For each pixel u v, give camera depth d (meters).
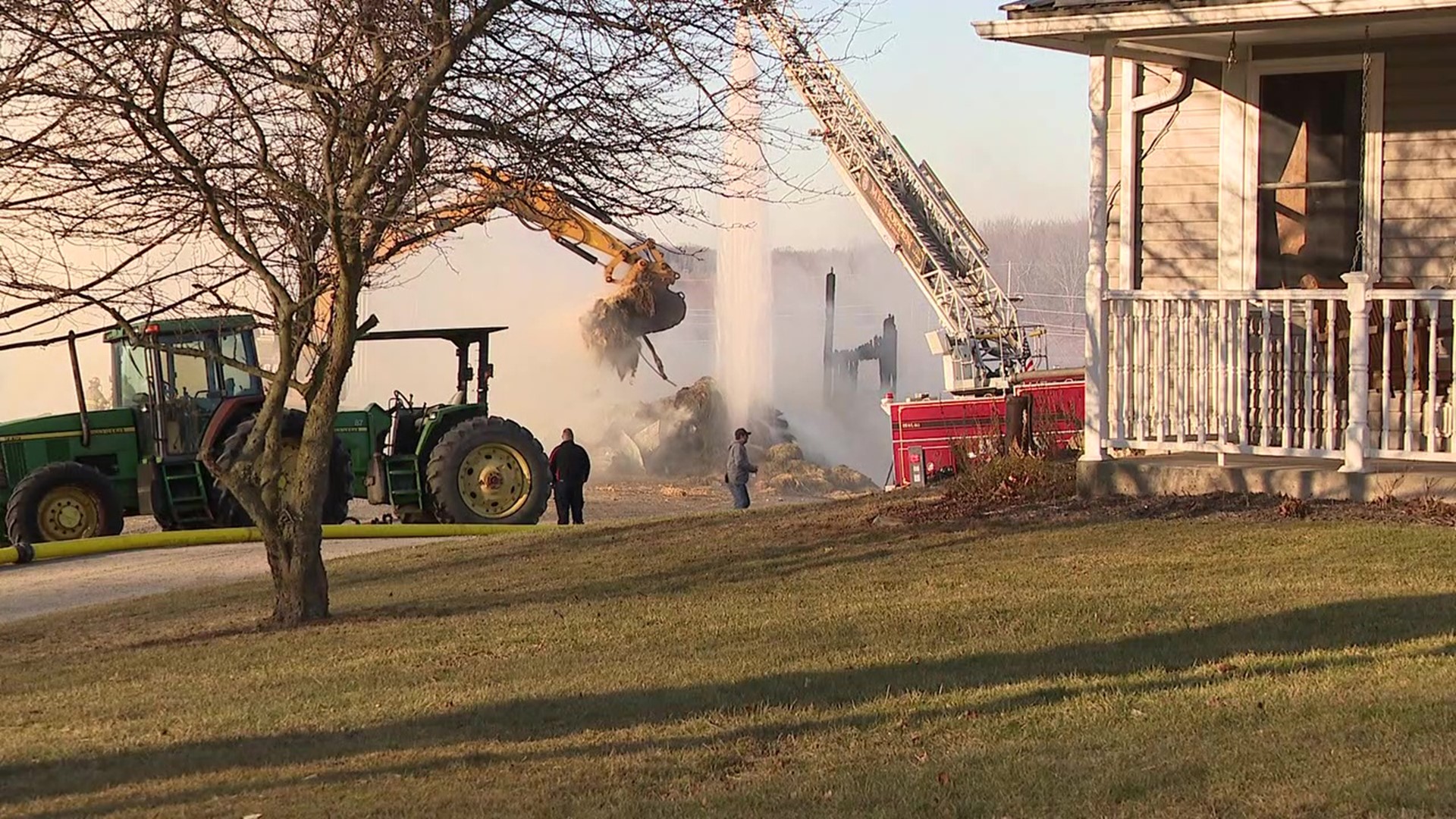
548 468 29.83
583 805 7.83
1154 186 18.92
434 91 13.83
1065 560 14.32
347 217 13.67
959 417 31.66
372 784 8.63
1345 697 8.72
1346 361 17.19
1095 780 7.48
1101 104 16.44
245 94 13.85
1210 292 16.20
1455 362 14.95
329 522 27.91
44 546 24.77
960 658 10.78
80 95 12.75
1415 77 17.25
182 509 26.80
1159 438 16.67
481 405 30.55
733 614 13.37
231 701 11.59
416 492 29.36
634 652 12.11
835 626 12.35
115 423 27.23
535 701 10.52
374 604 16.48
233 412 26.66
